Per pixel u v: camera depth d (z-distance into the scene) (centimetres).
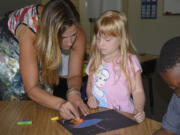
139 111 121
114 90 144
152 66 280
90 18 382
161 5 397
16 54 141
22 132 100
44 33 112
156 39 418
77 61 149
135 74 141
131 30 450
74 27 110
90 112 120
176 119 92
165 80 79
